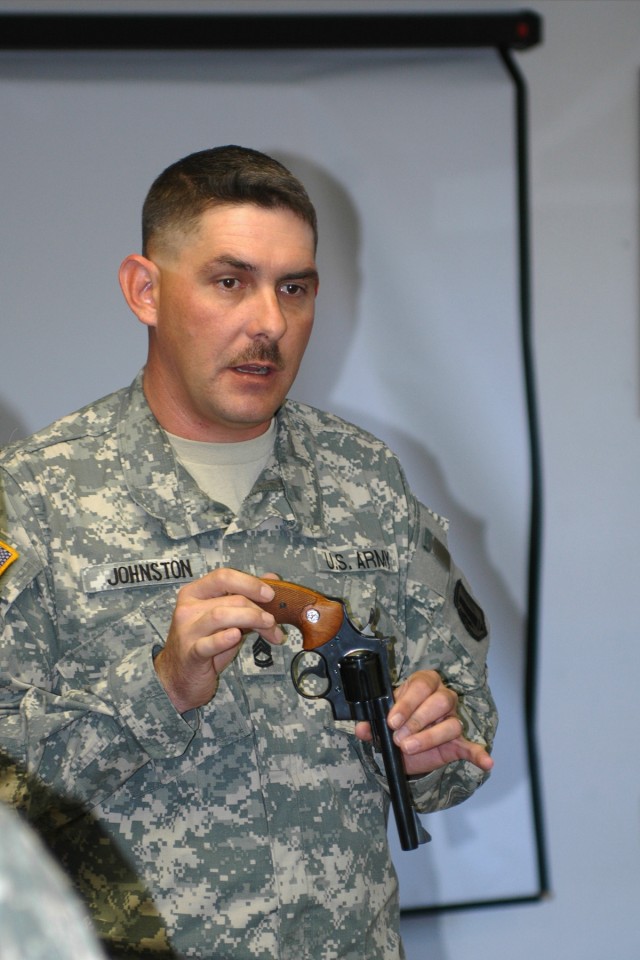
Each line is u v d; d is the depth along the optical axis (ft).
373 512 6.71
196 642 5.08
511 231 10.80
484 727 6.60
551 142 10.89
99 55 10.05
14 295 10.05
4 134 9.94
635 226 11.04
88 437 6.29
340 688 5.74
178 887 5.61
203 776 5.72
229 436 6.32
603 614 11.14
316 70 10.43
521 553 10.97
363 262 10.63
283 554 6.28
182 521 6.07
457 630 6.70
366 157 10.56
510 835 10.94
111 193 10.14
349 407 10.71
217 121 10.27
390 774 5.73
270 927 5.64
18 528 5.80
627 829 11.18
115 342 10.24
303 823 5.82
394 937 6.18
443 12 10.57
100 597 5.85
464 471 10.87
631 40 10.94
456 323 10.78
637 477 11.16
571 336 11.02
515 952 10.99
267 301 5.82
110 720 5.49
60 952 1.18
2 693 5.62
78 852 5.70
